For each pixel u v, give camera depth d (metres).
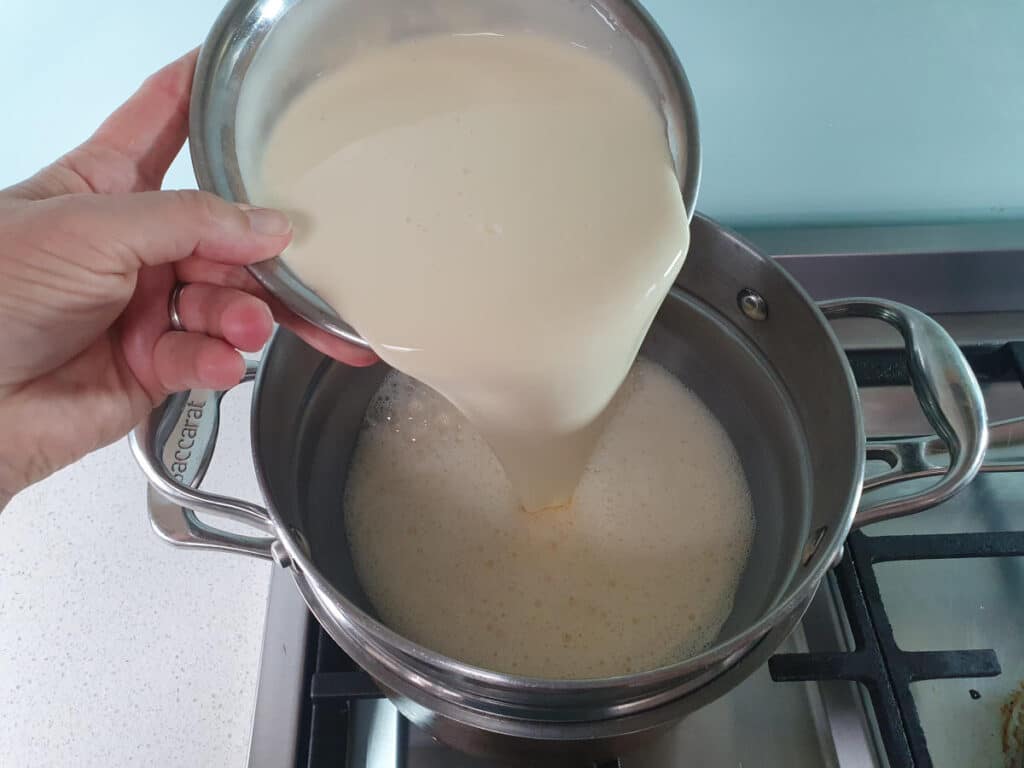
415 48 0.61
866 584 0.67
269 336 0.62
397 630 0.68
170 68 0.68
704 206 0.90
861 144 0.82
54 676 0.70
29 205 0.54
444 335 0.51
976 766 0.65
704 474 0.78
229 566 0.77
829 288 0.89
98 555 0.77
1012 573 0.74
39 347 0.61
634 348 0.57
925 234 0.89
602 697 0.50
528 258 0.52
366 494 0.77
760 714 0.68
